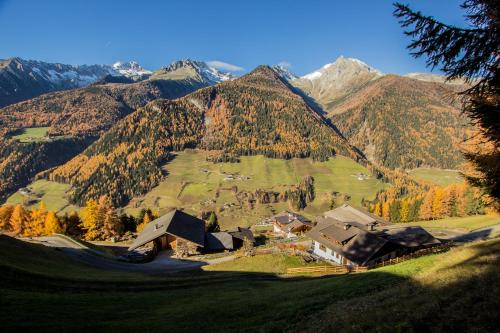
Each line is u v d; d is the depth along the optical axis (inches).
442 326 601.3
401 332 625.9
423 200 6018.7
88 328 884.6
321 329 771.4
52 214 4776.1
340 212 4872.0
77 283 1475.1
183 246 3043.8
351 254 2532.0
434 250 2293.3
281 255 2427.4
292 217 5753.0
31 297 1075.3
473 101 557.6
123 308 1122.7
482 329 550.0
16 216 4955.7
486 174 775.7
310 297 1143.0
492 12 470.6
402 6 503.2
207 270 2283.5
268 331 858.8
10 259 1590.8
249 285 1622.8
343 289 1170.0
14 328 814.5
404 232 2952.8
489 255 1024.2
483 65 509.4
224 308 1104.2
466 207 5088.6
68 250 2773.1
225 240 3457.2
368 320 726.5
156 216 5703.7
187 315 1040.8
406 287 932.0
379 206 7485.2
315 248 2950.3
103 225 4864.7
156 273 2222.0
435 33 501.7
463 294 722.8
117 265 2532.0
